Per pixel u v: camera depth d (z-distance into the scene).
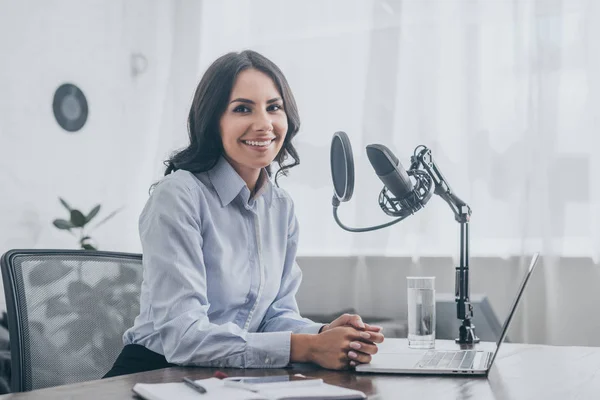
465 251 1.69
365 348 1.14
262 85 1.43
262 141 1.42
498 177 3.45
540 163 3.36
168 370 1.15
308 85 3.90
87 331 1.41
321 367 1.18
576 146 3.30
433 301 1.45
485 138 3.49
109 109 4.04
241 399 0.81
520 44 3.44
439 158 3.58
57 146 3.77
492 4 3.51
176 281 1.28
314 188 3.84
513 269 3.39
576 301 3.28
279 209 1.59
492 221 3.45
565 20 3.35
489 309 2.53
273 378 0.94
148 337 1.37
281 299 1.59
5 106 3.54
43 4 3.72
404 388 0.97
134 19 4.16
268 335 1.19
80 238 3.80
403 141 3.65
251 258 1.49
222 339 1.19
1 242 3.49
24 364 1.29
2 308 3.33
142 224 1.38
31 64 3.66
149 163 4.19
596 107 3.27
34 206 3.65
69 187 3.82
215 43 4.14
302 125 3.88
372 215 3.69
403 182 1.64
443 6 3.61
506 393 0.95
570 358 1.35
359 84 3.81
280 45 3.99
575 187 3.30
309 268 3.81
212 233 1.42
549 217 3.33
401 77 3.68
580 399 0.91
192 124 1.49
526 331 3.33
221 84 1.42
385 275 3.65
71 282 1.42
